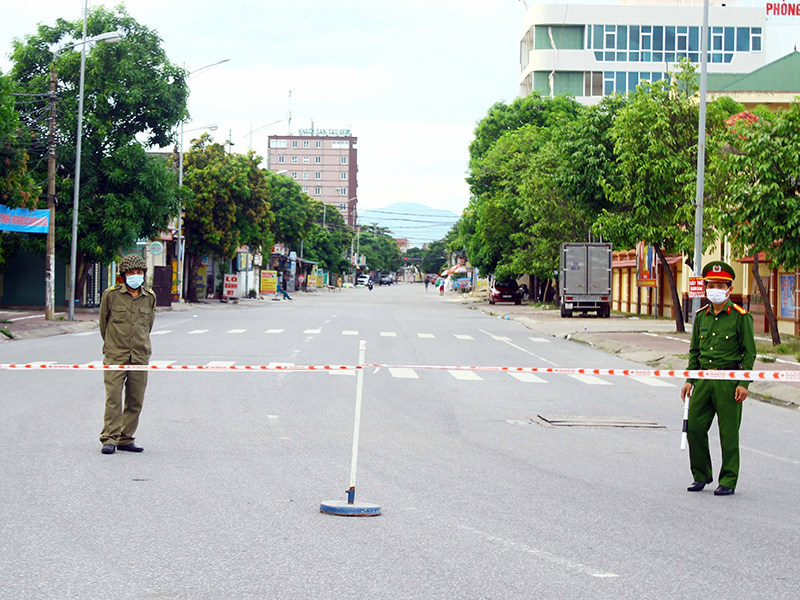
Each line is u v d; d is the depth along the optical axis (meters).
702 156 24.88
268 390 14.93
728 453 8.36
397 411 13.06
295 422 11.70
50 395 13.60
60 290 40.50
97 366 9.92
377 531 6.54
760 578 5.64
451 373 18.84
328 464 9.02
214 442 10.12
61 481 7.91
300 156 198.75
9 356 19.70
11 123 27.08
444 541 6.32
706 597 5.25
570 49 79.62
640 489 8.34
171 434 10.59
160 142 38.84
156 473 8.38
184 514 6.89
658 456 10.20
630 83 79.88
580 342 30.09
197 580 5.32
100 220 36.12
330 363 19.58
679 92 29.92
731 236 22.47
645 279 43.62
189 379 16.22
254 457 9.29
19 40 37.34
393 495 7.74
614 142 32.53
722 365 8.48
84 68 32.84
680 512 7.46
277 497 7.52
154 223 38.00
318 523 6.72
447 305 62.38
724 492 8.26
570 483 8.50
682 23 79.81
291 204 86.31
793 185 20.92
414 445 10.32
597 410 14.06
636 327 35.84
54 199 30.69
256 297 67.62
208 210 52.31
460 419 12.55
